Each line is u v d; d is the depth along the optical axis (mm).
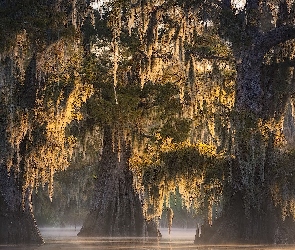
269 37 85000
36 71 87375
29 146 89438
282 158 81188
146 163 93500
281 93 88312
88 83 102750
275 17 93625
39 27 84812
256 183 80250
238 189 81062
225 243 80000
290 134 103938
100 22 103500
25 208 87500
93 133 122062
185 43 98000
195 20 94438
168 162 88375
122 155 111312
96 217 111188
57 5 88438
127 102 104062
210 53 99312
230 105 98875
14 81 85438
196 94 102188
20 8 83938
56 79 90250
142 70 100625
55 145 92688
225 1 89375
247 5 87125
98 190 113438
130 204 110500
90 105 106500
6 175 85938
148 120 110375
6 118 85250
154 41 95500
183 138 102688
